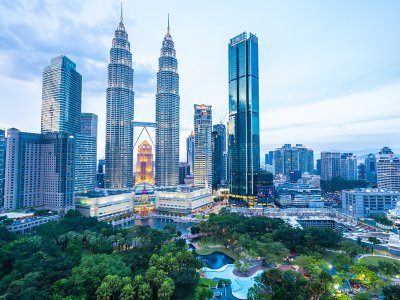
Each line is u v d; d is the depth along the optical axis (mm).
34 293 118125
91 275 133500
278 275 136500
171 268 150500
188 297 139750
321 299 121000
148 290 126250
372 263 175250
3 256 157500
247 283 162375
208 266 193000
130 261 165375
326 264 159250
